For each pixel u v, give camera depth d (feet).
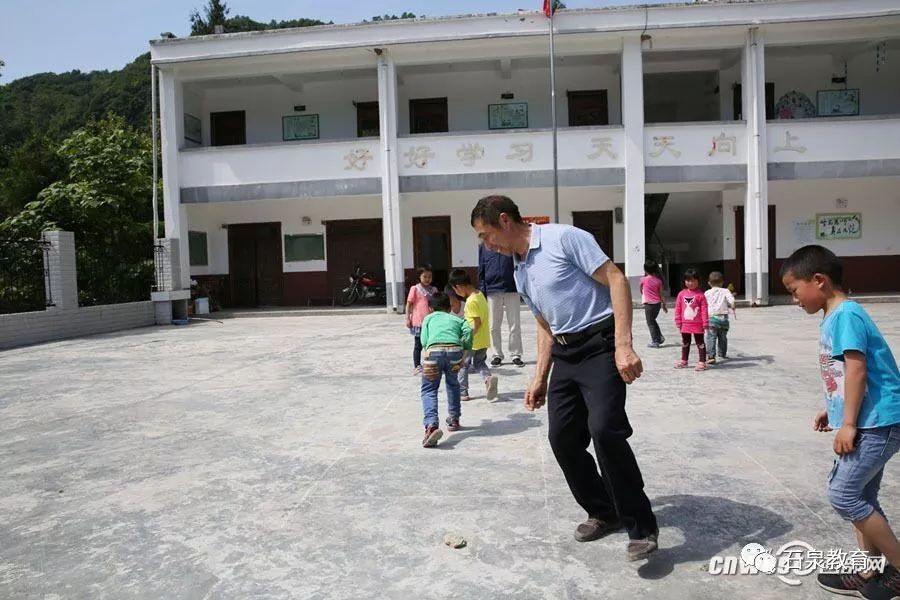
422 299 25.14
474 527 11.01
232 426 18.39
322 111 63.21
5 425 19.42
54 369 30.07
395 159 53.83
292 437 17.04
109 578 9.66
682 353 25.34
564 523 11.07
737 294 57.93
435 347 16.29
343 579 9.37
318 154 54.85
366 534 10.87
